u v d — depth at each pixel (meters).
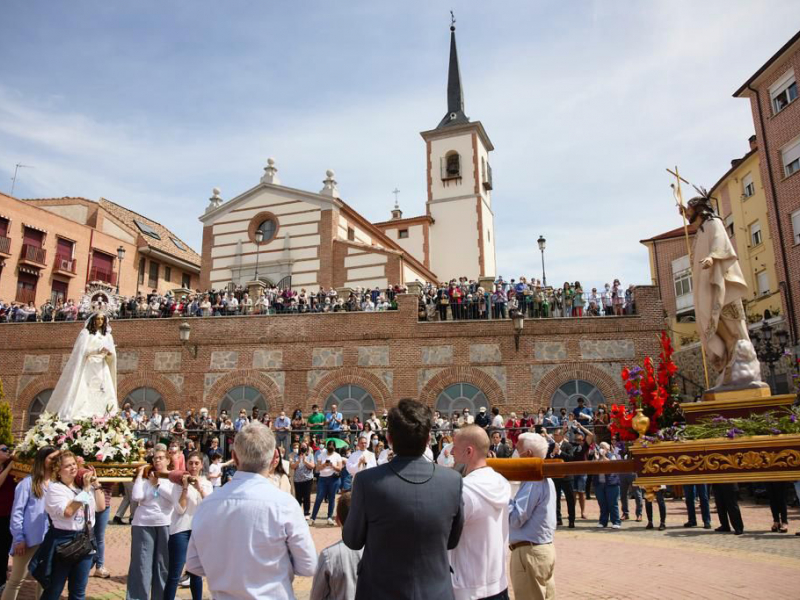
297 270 37.09
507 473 4.59
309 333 28.17
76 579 7.23
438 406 26.72
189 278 56.03
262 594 4.12
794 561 9.29
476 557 4.45
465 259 49.88
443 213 51.25
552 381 26.25
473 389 26.72
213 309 29.80
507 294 28.03
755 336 25.09
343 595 4.70
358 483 3.96
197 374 28.52
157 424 24.72
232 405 28.09
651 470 4.99
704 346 8.80
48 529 7.24
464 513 4.27
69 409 12.88
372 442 19.34
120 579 10.00
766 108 31.61
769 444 4.74
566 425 20.03
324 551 4.84
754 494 19.03
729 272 8.59
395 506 3.79
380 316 27.84
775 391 22.77
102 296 14.05
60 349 29.75
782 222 30.39
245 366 28.30
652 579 8.64
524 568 5.69
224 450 23.44
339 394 27.47
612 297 27.23
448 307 27.88
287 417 24.78
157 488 8.20
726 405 7.91
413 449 4.03
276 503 4.29
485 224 51.41
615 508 14.62
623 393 25.69
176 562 8.07
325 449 18.58
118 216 53.47
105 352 13.70
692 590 7.86
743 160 36.06
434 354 27.19
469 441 4.68
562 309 27.55
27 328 30.20
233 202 39.31
